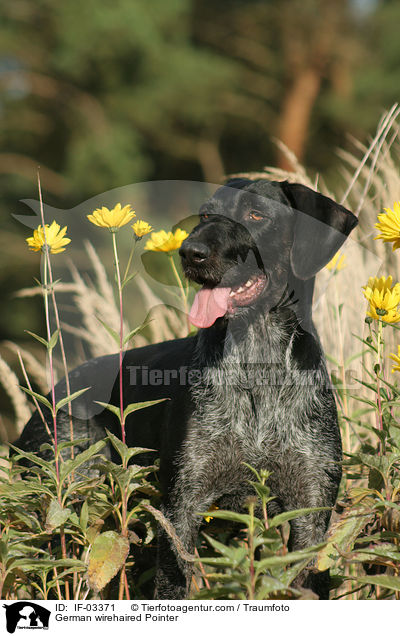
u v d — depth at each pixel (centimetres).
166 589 372
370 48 2416
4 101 2306
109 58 2080
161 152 2200
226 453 391
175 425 396
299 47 2355
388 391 381
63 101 2184
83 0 2095
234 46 2481
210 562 262
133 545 409
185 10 2264
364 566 365
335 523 320
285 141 2242
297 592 260
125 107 2086
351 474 391
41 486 332
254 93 2395
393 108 540
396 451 339
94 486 329
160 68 2122
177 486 388
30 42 2239
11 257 1781
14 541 339
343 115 2202
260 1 2514
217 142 2291
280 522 279
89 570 302
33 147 2283
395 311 347
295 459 388
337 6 2423
